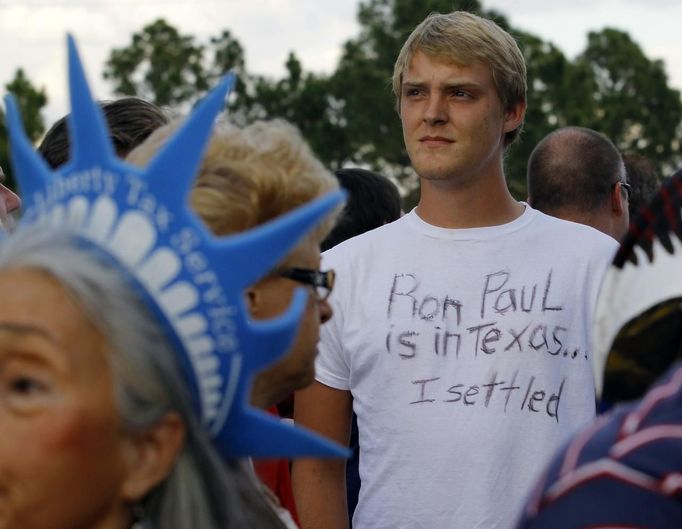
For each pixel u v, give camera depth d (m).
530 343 2.88
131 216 1.23
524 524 1.31
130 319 1.20
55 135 2.64
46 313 1.18
